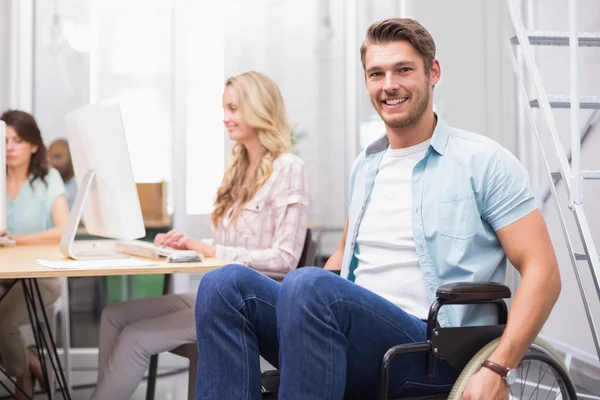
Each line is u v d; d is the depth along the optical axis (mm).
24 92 3840
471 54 3854
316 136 4059
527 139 3795
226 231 2643
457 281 1686
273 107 2641
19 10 3834
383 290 1767
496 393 1467
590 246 2213
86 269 1924
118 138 2186
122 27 3922
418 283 1725
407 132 1780
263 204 2557
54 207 3203
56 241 3016
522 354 1506
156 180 3957
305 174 2574
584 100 2535
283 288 1525
